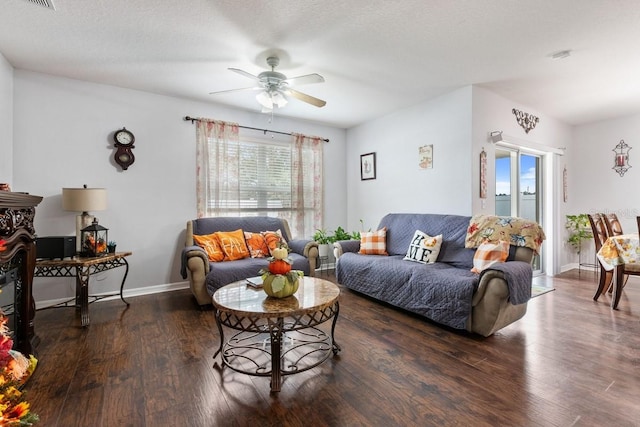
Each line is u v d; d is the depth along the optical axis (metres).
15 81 3.06
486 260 2.76
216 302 1.99
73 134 3.33
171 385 1.82
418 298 2.84
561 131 4.98
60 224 3.27
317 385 1.83
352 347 2.32
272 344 1.80
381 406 1.63
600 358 2.12
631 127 4.70
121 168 3.58
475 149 3.54
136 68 3.09
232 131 4.25
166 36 2.50
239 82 3.45
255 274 3.28
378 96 3.86
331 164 5.28
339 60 2.92
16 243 2.03
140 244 3.70
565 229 5.07
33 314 2.29
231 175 4.25
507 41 2.59
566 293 3.71
